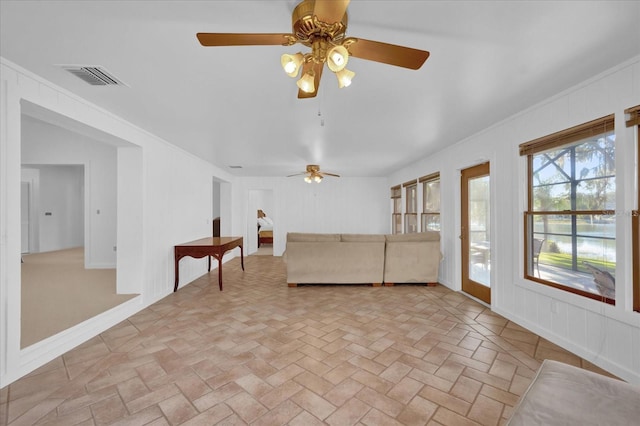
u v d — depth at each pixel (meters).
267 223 9.95
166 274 4.08
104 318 2.86
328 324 2.95
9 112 1.97
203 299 3.83
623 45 1.75
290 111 2.88
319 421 1.58
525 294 2.86
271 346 2.47
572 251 2.43
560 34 1.64
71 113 2.46
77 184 8.35
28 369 2.06
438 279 4.77
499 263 3.22
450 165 4.32
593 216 2.26
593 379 1.17
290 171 6.86
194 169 5.07
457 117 3.05
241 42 1.32
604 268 2.18
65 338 2.41
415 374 2.04
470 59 1.90
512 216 3.01
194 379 1.97
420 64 1.48
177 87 2.33
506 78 2.17
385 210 8.02
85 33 1.62
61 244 7.86
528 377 2.01
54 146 5.37
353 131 3.57
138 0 1.36
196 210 5.16
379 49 1.39
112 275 4.75
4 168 1.95
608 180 2.16
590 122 2.18
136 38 1.67
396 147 4.42
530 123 2.76
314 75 1.53
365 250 4.40
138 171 3.50
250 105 2.72
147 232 3.62
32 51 1.81
